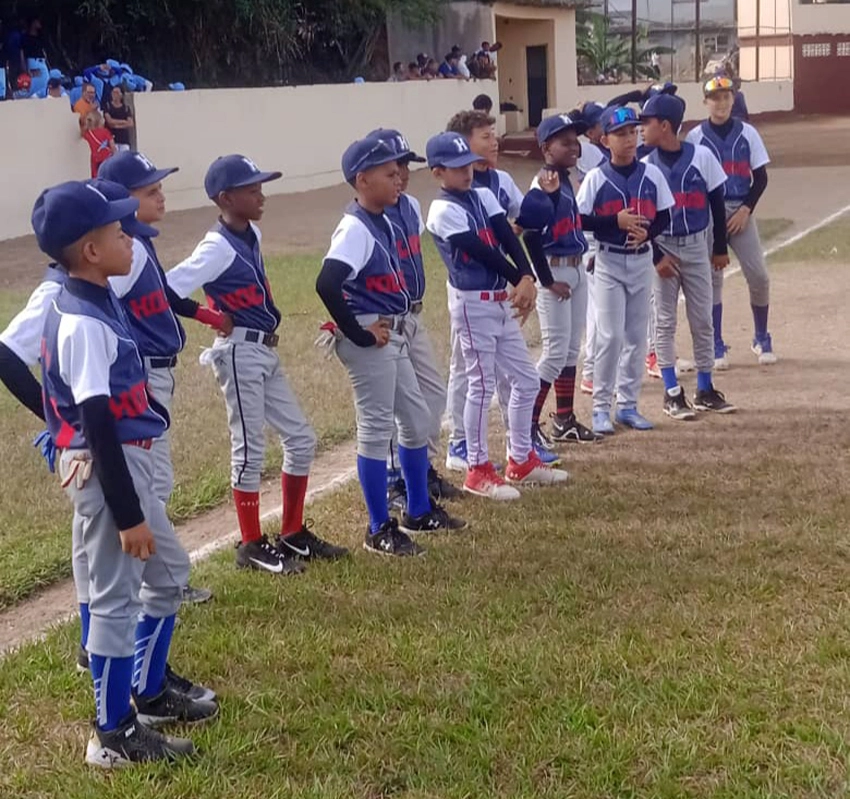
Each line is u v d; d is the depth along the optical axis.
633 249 6.66
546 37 31.86
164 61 22.61
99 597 3.43
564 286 6.37
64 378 3.26
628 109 6.52
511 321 5.82
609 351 6.78
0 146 16.86
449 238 5.57
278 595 4.70
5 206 17.03
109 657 3.45
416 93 25.89
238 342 4.90
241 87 22.70
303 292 11.81
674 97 7.05
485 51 28.88
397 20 27.89
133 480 3.44
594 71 35.84
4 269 14.56
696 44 37.25
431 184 22.27
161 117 19.64
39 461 6.65
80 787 3.41
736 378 8.17
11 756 3.61
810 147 28.80
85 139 18.28
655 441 6.75
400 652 4.12
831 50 42.06
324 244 16.03
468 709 3.72
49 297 3.72
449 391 6.33
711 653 4.01
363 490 5.22
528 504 5.71
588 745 3.47
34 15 20.56
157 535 3.59
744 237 8.16
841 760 3.36
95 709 3.72
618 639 4.15
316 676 3.99
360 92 24.17
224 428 7.21
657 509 5.56
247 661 4.14
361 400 5.11
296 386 8.12
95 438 3.21
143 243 4.39
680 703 3.69
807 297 10.84
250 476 4.98
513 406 5.96
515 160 26.25
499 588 4.68
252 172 4.81
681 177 7.02
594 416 6.93
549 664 3.98
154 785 3.39
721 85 7.82
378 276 5.08
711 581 4.63
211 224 18.28
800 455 6.30
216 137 20.81
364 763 3.47
